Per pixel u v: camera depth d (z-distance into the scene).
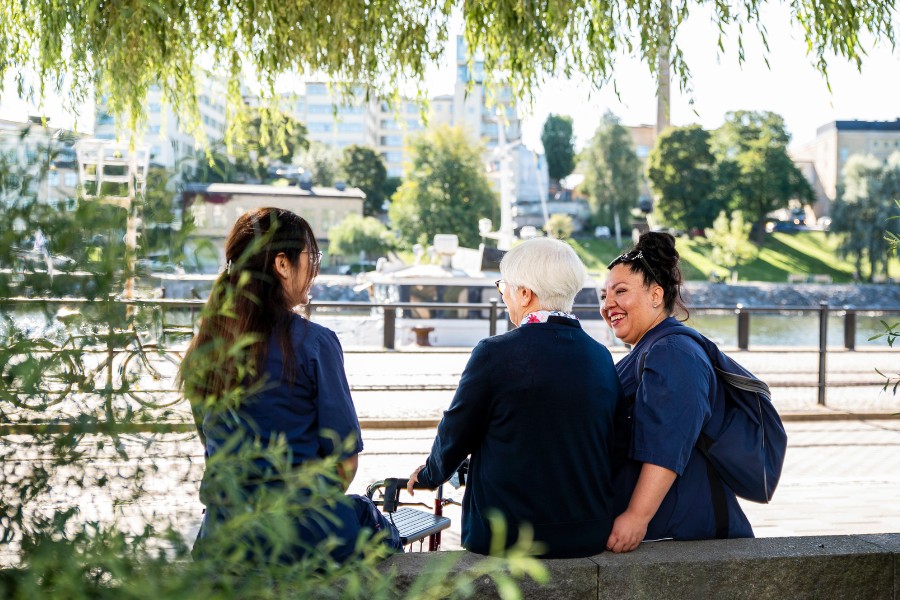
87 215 1.16
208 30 5.39
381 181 109.06
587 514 2.36
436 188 84.88
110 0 4.73
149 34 4.85
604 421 2.40
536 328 2.42
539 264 2.46
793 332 35.81
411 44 5.60
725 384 2.66
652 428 2.47
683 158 98.00
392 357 14.47
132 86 4.89
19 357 1.14
